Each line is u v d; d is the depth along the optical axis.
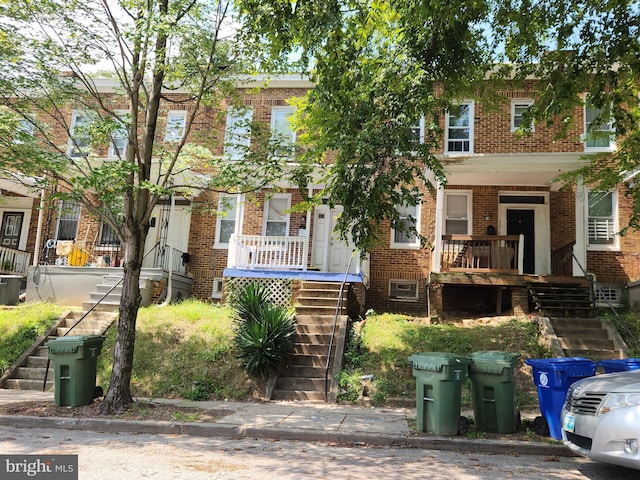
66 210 10.98
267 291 13.56
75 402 8.55
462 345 11.09
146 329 11.88
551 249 15.59
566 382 6.89
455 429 7.05
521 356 10.74
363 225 8.62
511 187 15.98
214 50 9.43
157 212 17.31
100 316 13.03
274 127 16.84
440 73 8.74
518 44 9.31
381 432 7.25
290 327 10.77
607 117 9.41
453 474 5.54
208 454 6.23
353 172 8.37
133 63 9.38
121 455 6.06
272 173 9.80
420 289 15.78
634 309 13.89
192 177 11.95
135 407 8.43
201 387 9.93
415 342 11.29
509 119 15.98
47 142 9.11
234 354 10.86
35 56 8.73
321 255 16.23
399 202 8.02
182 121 17.11
